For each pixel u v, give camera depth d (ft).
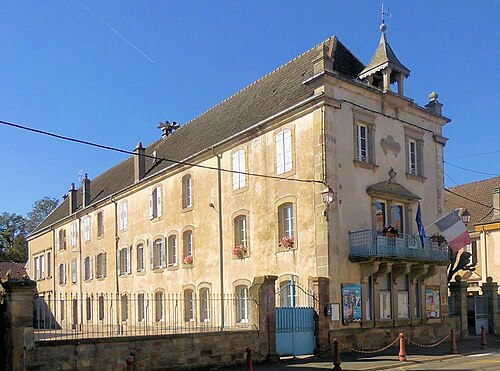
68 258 151.64
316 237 69.87
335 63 80.53
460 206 133.49
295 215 73.51
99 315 130.00
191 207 97.04
